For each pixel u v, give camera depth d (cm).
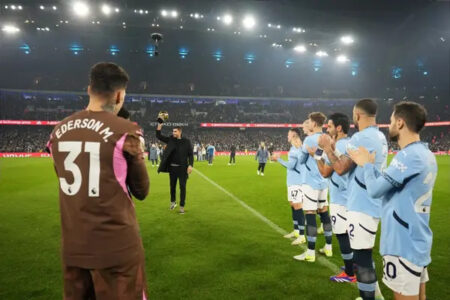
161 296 321
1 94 4256
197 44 4553
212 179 1349
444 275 378
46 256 436
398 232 201
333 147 284
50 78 4538
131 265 158
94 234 151
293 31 4025
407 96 5069
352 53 4469
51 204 788
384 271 212
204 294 325
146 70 4941
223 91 5109
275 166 2039
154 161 2186
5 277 366
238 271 385
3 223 610
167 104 4816
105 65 170
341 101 5238
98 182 151
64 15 3578
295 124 4559
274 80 5369
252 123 4641
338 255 450
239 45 4656
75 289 159
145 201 847
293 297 320
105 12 3547
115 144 153
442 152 3728
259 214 702
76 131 158
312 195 424
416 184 196
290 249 469
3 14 3516
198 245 486
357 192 278
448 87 4812
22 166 1880
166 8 3622
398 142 219
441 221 647
